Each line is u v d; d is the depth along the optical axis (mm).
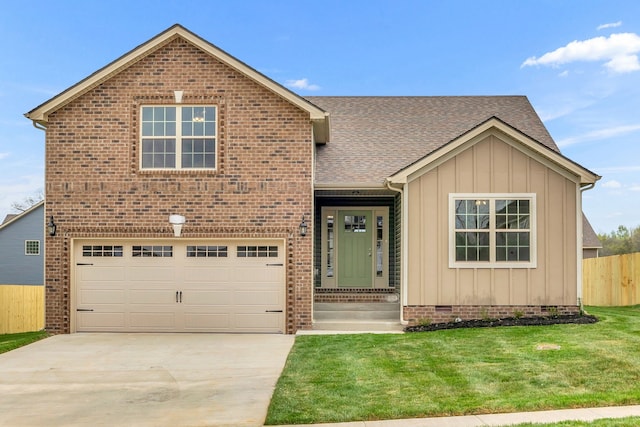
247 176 13156
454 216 12906
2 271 27984
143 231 13078
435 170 12992
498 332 11367
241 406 7195
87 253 13242
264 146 13195
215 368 9406
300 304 13070
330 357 9828
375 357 9688
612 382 7598
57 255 13102
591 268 20359
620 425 5789
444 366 8797
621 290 18219
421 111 18609
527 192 12891
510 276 12828
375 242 16125
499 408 6672
